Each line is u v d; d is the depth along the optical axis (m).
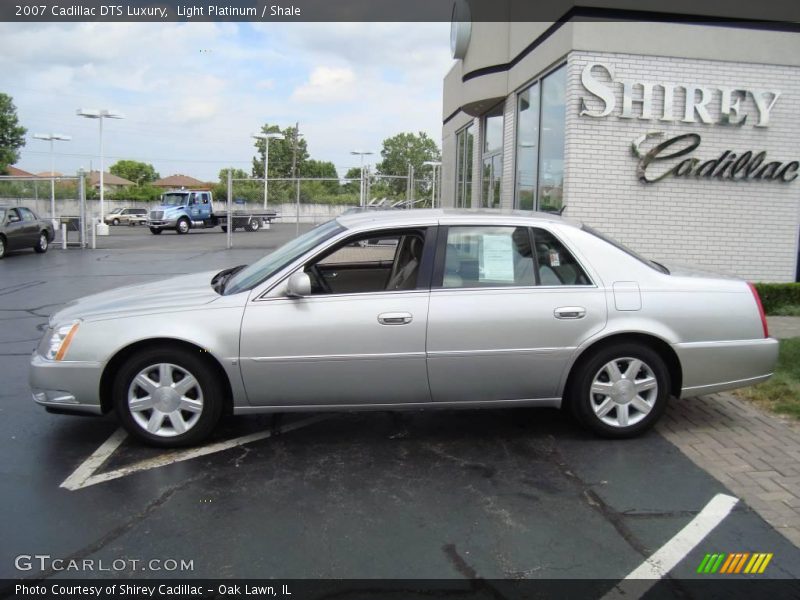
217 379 4.51
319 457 4.46
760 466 4.28
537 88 11.04
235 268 5.89
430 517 3.63
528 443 4.71
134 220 53.59
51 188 26.06
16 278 14.35
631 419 4.72
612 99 9.30
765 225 9.84
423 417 5.28
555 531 3.48
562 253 4.68
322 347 4.41
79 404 4.45
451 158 17.98
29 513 3.66
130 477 4.13
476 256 4.62
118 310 4.50
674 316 4.61
